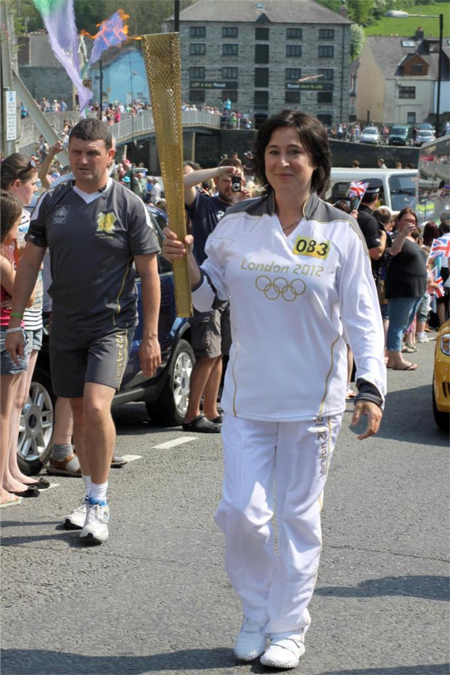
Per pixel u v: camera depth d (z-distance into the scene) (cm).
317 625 489
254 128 9925
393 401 1168
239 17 11581
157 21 10862
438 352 988
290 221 424
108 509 638
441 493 751
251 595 443
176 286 439
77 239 587
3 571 555
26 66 9262
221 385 1160
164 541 612
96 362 592
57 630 477
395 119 13075
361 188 1609
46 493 714
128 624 485
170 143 432
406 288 1401
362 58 13662
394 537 636
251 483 424
